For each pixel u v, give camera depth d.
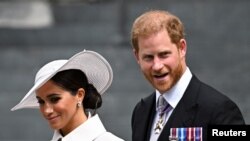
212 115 14.94
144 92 38.62
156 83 15.02
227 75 39.31
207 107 15.02
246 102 37.00
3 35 45.84
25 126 37.12
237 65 40.47
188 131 15.09
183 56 15.21
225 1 46.62
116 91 38.75
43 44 45.56
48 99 13.17
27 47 44.16
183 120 15.16
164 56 14.74
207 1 46.75
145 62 14.88
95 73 14.00
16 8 48.53
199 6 45.66
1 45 45.44
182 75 15.38
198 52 41.22
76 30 45.84
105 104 37.44
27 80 40.38
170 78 14.96
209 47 41.78
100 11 48.19
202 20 45.19
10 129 37.16
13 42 45.72
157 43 14.65
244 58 40.91
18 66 41.97
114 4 48.50
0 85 40.03
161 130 15.54
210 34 44.06
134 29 14.98
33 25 47.41
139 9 44.66
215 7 45.72
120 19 44.38
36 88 13.03
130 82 39.25
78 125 13.40
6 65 42.09
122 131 35.94
